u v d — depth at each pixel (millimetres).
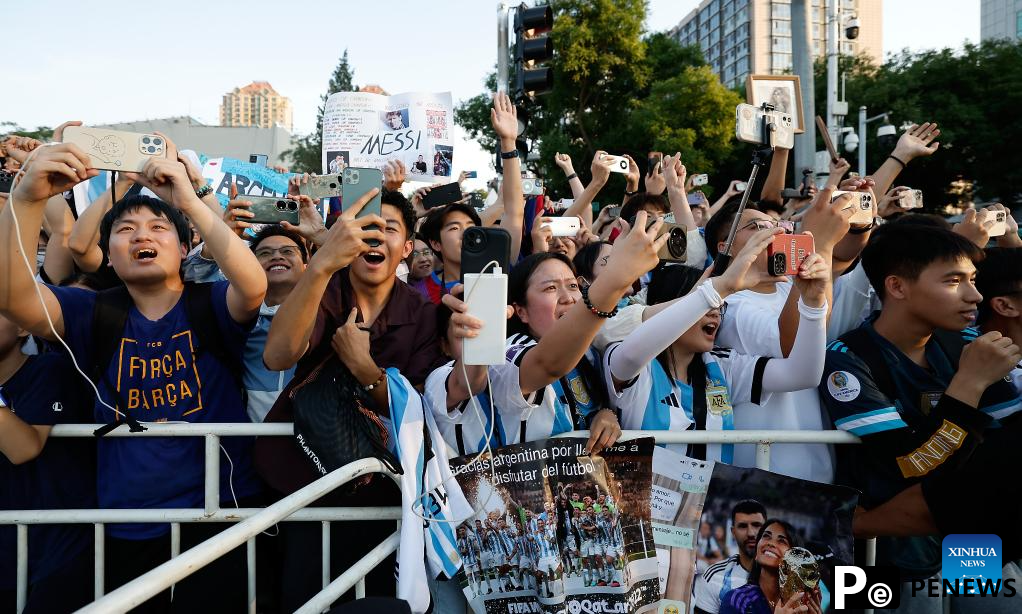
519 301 2299
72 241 2881
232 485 2156
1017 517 1988
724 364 2330
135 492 2066
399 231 2398
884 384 2219
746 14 89938
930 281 2193
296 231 2570
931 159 24203
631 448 2039
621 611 1920
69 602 2070
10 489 2158
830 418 2266
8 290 1832
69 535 2115
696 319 1936
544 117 22000
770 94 3586
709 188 20078
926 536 2234
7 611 2152
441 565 1865
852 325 2828
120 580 2092
